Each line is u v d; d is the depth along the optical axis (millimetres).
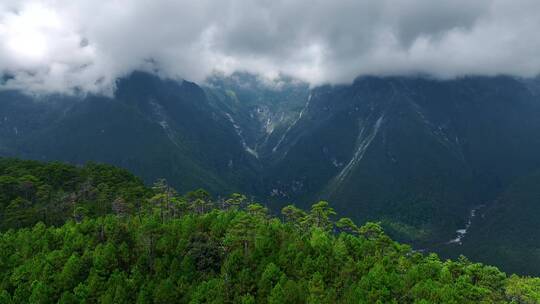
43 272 121438
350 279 124562
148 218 149500
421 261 148125
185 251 132500
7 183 179875
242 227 136375
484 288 127625
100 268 123188
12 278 122000
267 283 117250
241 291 117375
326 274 124938
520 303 135250
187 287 119250
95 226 142375
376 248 145875
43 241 135000
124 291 114562
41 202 178500
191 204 184750
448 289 117688
